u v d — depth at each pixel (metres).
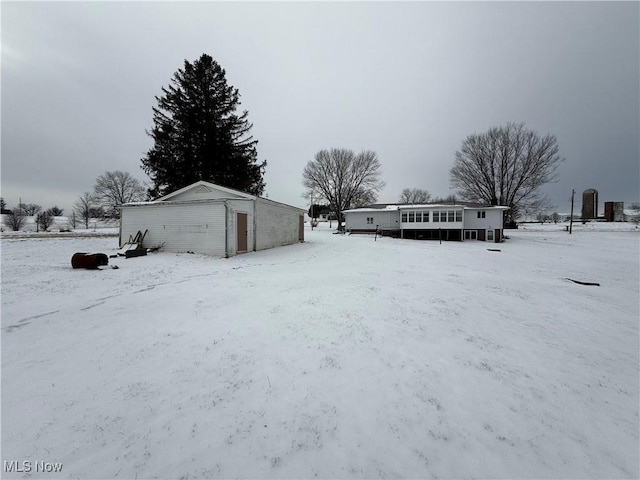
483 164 37.75
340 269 10.06
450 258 14.60
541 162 35.34
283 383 2.96
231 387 2.87
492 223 27.62
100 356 3.41
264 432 2.31
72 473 1.90
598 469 2.07
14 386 2.78
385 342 4.01
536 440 2.33
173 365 3.24
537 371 3.44
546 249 20.69
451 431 2.39
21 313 4.73
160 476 1.91
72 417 2.39
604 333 4.83
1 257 10.50
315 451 2.15
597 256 17.08
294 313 5.04
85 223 49.78
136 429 2.29
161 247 13.23
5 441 2.13
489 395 2.91
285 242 18.53
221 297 5.98
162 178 23.34
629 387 3.18
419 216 28.95
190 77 25.19
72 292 6.06
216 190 15.33
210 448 2.14
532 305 6.33
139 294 6.07
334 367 3.30
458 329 4.62
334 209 47.00
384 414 2.56
